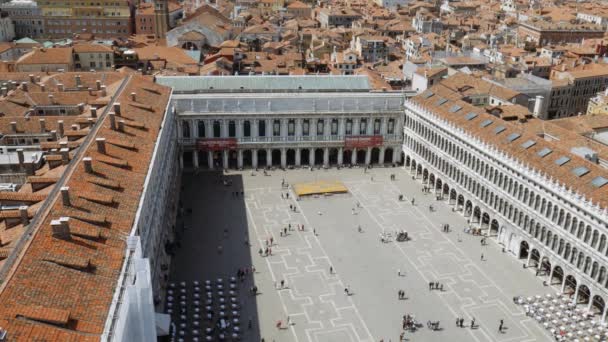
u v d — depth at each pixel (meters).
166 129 116.50
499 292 98.88
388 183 144.25
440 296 97.44
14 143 105.00
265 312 91.69
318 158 158.25
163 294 94.12
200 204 129.25
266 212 126.31
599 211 88.56
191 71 180.62
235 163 155.12
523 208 106.50
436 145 137.25
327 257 108.69
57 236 59.19
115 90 122.94
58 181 72.62
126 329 53.69
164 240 104.25
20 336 45.50
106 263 59.69
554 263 100.00
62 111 123.25
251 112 146.12
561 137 123.12
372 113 150.88
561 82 187.25
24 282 51.16
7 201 70.06
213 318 89.19
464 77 163.00
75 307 51.84
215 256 107.25
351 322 90.06
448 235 118.44
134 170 84.00
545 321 90.81
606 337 86.81
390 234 118.19
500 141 116.06
